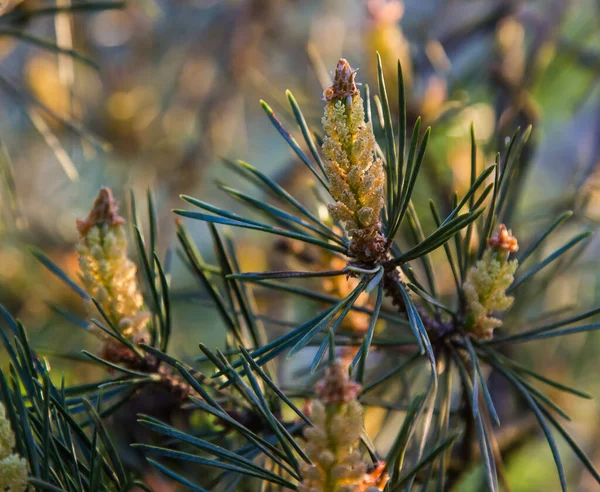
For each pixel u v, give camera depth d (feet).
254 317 1.34
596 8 2.67
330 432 1.06
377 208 1.17
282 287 1.30
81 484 1.14
